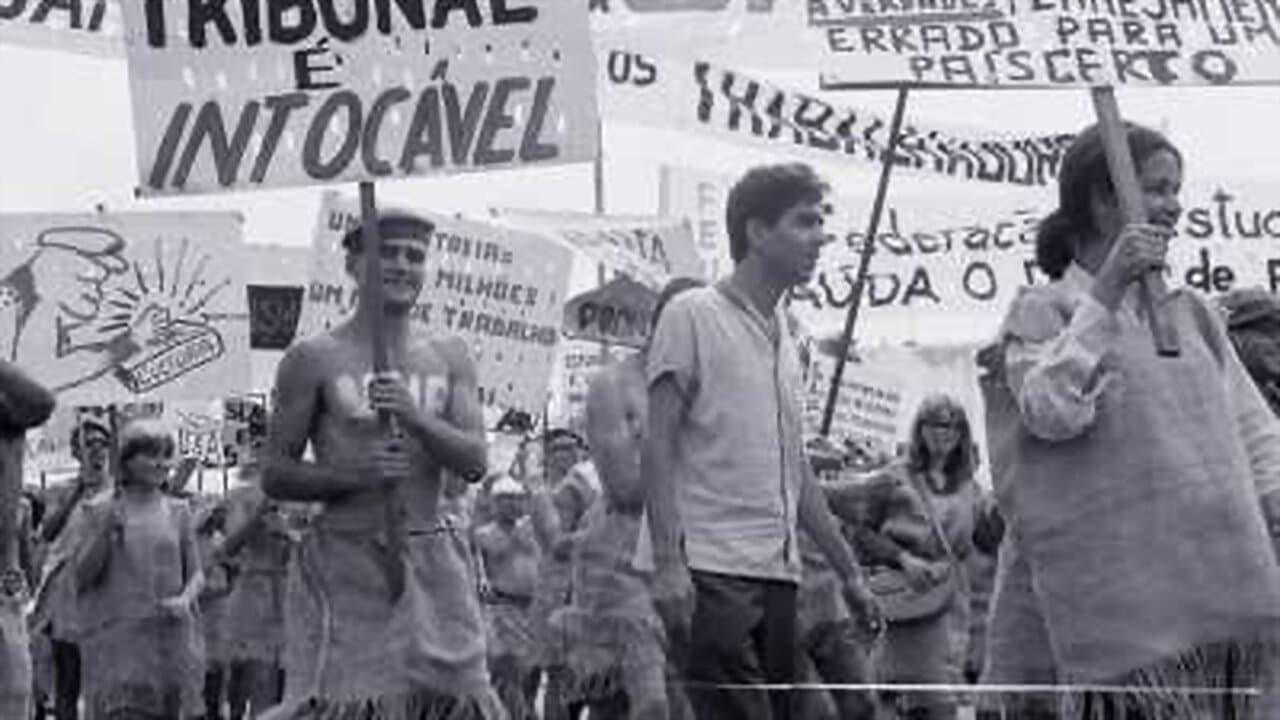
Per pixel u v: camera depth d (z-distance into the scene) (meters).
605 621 10.95
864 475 13.34
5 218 16.59
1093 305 6.13
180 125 7.99
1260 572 6.19
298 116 8.00
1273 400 8.17
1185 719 6.14
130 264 16.70
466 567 8.09
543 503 16.48
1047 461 6.26
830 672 9.67
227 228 16.64
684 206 18.78
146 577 14.05
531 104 8.02
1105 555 6.19
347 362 8.06
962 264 18.39
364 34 8.02
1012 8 7.28
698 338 7.49
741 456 7.48
